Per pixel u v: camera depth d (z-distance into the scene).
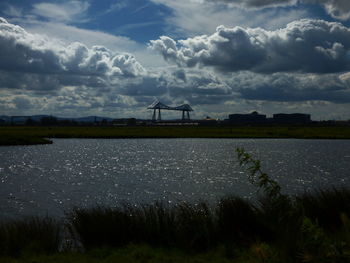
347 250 5.05
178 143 92.06
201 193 22.31
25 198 20.69
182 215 10.12
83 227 9.92
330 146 79.00
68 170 36.50
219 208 10.95
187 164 42.50
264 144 87.25
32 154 55.91
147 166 40.50
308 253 5.28
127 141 100.81
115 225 9.82
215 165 41.19
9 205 18.61
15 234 9.33
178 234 9.55
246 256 8.36
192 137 122.94
